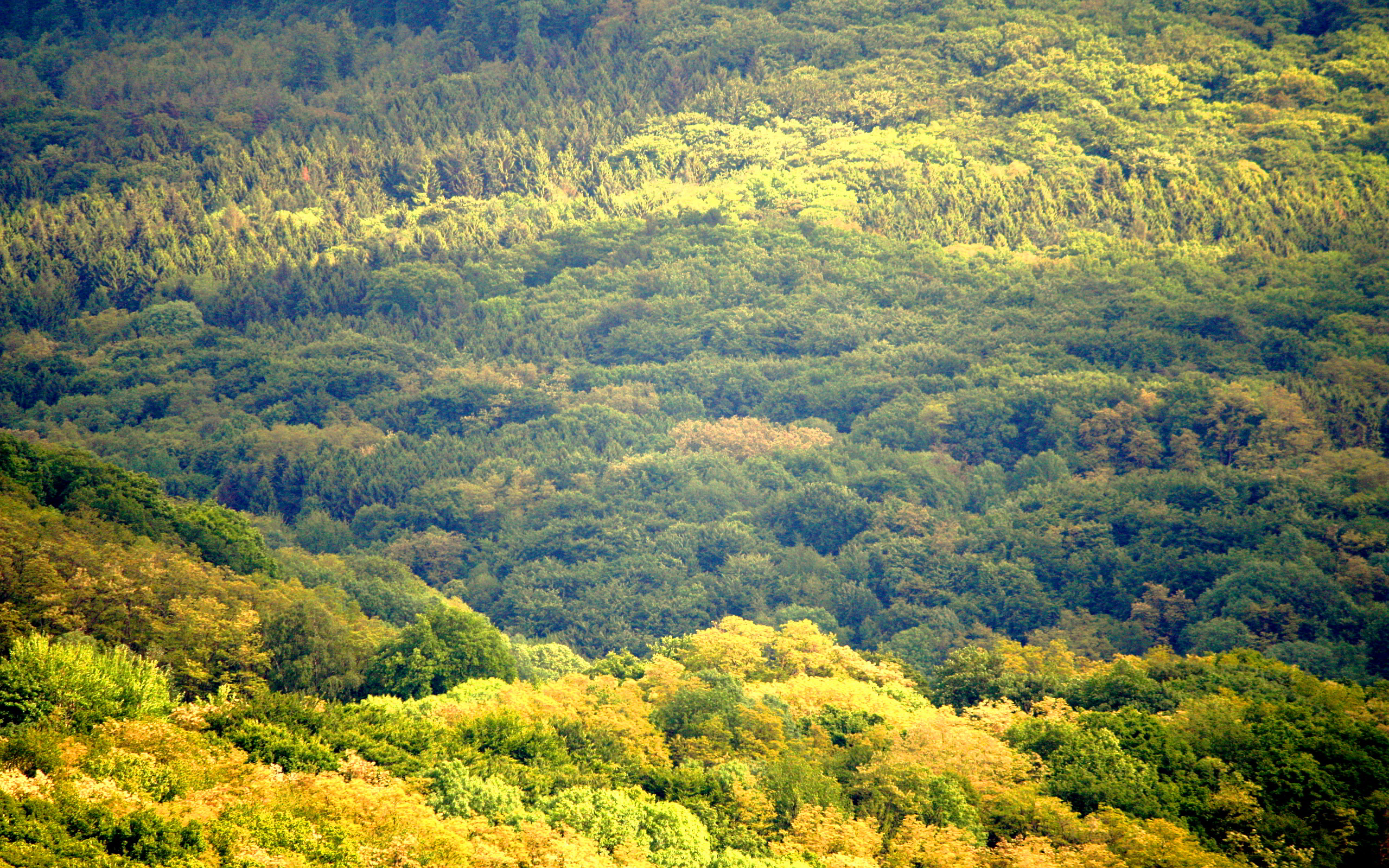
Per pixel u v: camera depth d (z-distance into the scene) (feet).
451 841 595.06
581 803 647.15
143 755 604.08
